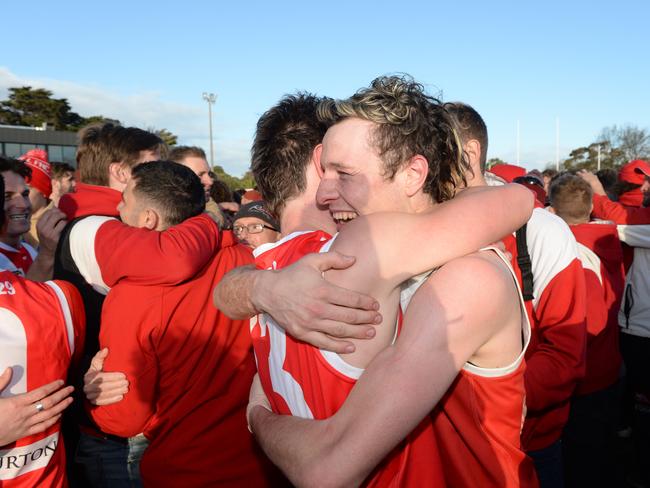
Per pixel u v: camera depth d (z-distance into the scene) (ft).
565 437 9.36
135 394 5.67
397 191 3.45
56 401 4.84
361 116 3.41
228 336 6.04
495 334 3.20
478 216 3.23
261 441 3.51
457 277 3.08
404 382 2.90
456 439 3.58
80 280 6.56
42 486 5.04
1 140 88.74
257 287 3.46
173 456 5.85
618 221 13.96
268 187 4.82
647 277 12.19
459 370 3.08
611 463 10.65
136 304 5.68
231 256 6.59
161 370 5.82
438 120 3.59
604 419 9.39
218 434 5.90
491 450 3.41
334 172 3.63
